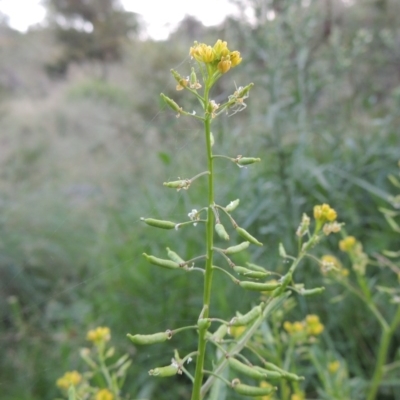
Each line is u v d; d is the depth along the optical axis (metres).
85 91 10.85
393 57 6.29
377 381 2.47
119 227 5.02
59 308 4.41
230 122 5.26
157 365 3.55
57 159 7.81
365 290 2.37
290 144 4.45
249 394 1.19
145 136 6.69
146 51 8.57
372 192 4.14
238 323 1.21
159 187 5.41
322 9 5.88
